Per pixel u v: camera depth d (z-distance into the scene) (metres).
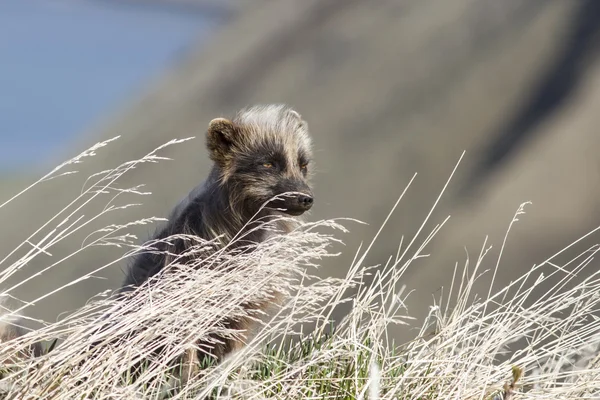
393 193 198.38
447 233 137.25
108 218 199.12
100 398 17.05
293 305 20.34
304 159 26.31
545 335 20.66
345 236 179.12
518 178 136.00
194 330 18.97
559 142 140.38
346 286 20.56
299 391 18.34
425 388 18.59
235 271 20.20
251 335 23.34
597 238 112.75
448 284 108.56
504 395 18.14
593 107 150.75
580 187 125.62
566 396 19.23
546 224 120.38
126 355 18.09
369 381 17.69
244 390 17.91
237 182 24.73
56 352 17.66
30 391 16.97
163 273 22.11
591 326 20.75
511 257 114.50
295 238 20.53
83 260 163.50
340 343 19.59
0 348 17.98
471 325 20.05
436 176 199.25
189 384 18.84
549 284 83.38
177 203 25.12
